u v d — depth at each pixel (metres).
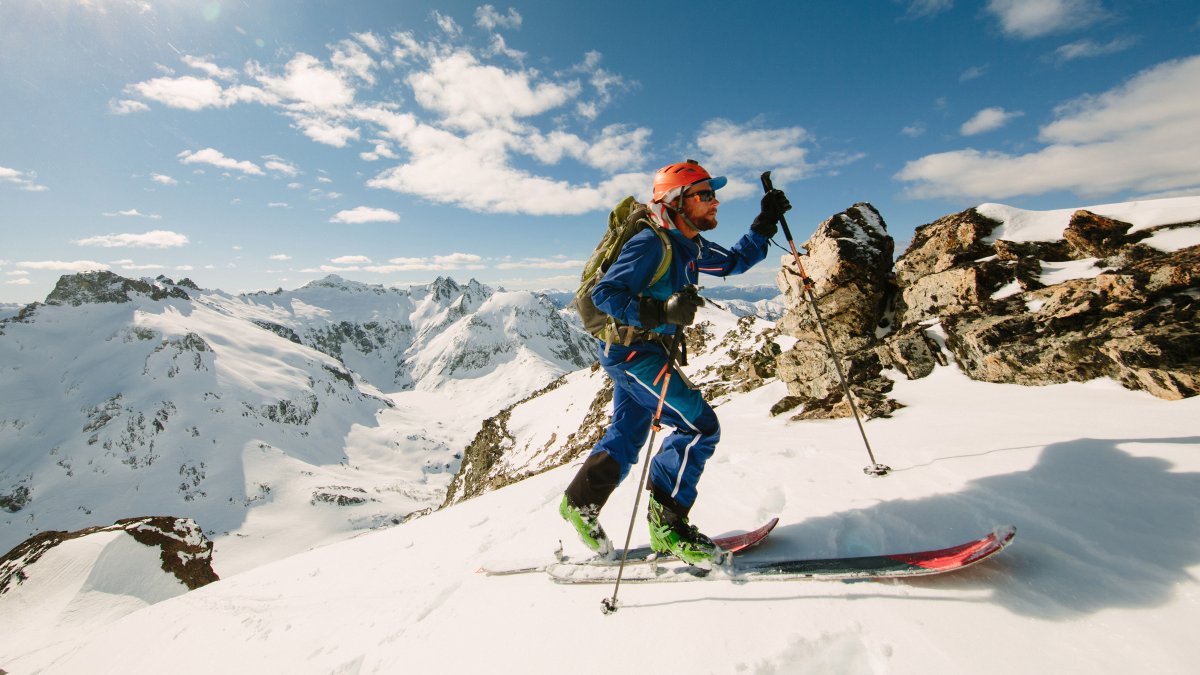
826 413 6.27
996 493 3.05
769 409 8.41
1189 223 5.21
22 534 188.12
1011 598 2.21
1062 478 2.99
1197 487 2.58
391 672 2.99
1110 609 2.02
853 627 2.25
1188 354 3.96
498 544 4.82
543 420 53.84
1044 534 2.57
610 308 2.75
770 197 3.81
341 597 4.73
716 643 2.35
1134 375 4.21
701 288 3.44
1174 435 3.19
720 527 3.69
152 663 4.64
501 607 3.28
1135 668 1.76
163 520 20.67
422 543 5.90
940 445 4.06
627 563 3.32
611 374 3.25
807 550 3.05
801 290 8.48
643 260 2.80
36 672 5.64
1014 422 4.19
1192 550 2.19
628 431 3.34
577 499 3.34
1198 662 1.70
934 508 3.10
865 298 7.76
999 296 6.11
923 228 7.61
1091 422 3.77
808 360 8.17
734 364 21.09
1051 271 5.95
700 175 2.86
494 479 45.72
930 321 6.82
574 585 3.28
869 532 3.06
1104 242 5.76
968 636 2.06
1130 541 2.35
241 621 4.89
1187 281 4.49
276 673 3.52
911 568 2.43
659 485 3.12
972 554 2.29
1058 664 1.85
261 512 190.38
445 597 3.80
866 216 8.34
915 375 6.38
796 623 2.36
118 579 17.89
